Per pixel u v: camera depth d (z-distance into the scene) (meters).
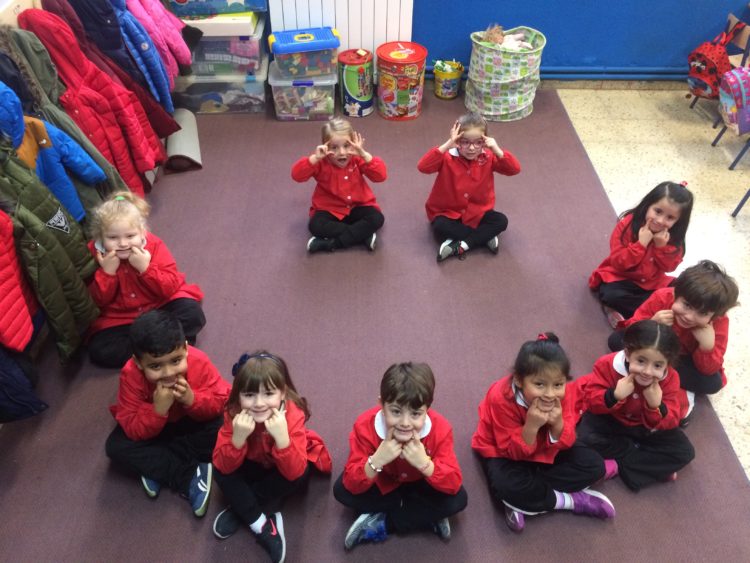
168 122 3.03
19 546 1.76
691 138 3.56
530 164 3.31
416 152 3.38
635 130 3.62
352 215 2.75
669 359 1.73
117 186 2.57
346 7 3.49
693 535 1.79
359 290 2.56
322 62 3.46
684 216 2.23
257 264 2.67
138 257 2.11
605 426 1.96
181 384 1.76
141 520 1.82
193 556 1.74
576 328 2.41
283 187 3.12
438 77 3.74
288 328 2.39
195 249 2.74
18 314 1.90
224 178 3.18
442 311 2.47
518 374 1.68
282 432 1.61
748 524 1.82
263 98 3.62
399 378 1.54
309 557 1.73
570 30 3.75
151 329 1.66
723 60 3.51
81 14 2.65
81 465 1.96
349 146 2.54
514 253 2.75
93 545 1.76
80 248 2.17
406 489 1.78
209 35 3.33
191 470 1.87
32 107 2.30
